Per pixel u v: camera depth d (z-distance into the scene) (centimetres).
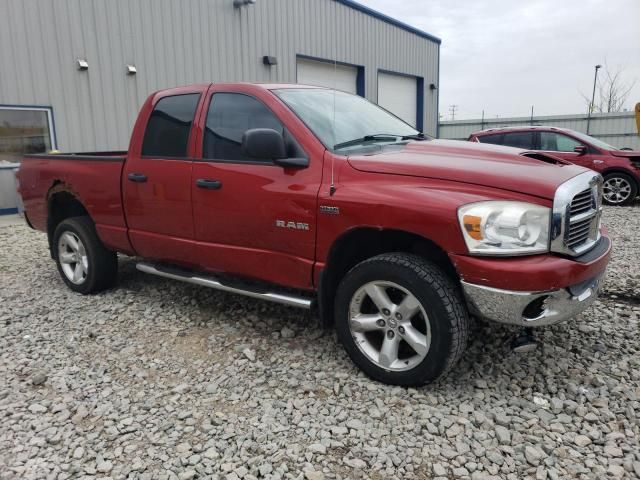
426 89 2461
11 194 1032
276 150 343
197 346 395
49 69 1044
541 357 363
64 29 1059
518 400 312
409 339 314
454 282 313
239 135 387
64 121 1078
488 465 257
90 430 292
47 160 535
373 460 261
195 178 400
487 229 283
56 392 333
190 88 427
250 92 387
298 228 347
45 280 575
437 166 314
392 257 315
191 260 424
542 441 274
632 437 277
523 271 277
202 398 322
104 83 1138
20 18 993
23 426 297
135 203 446
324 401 315
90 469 258
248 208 369
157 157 431
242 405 313
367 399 315
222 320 441
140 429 292
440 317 298
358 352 337
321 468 257
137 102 1205
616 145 2522
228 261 395
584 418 294
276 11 1550
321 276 343
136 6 1183
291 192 347
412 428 286
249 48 1475
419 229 299
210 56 1363
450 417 295
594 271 307
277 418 298
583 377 337
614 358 362
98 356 382
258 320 438
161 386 338
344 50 1848
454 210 288
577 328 409
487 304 288
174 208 418
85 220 511
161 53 1244
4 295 523
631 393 317
